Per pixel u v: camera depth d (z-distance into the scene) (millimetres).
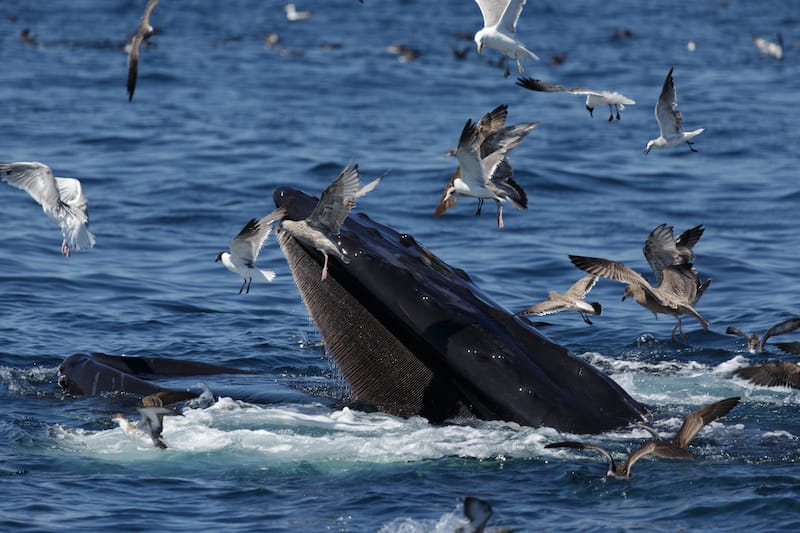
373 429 52625
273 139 136375
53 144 130625
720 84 183375
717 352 68750
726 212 105625
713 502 44312
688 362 67125
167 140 134875
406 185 114125
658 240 55156
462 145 54531
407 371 54344
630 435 50719
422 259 55531
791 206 107188
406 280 53219
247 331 73625
